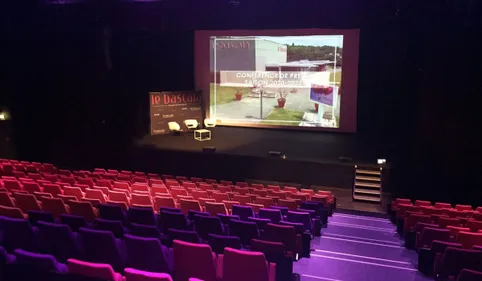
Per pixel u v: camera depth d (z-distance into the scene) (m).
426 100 14.25
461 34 13.52
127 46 18.58
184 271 5.38
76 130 17.97
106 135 18.09
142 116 19.39
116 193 9.35
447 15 12.83
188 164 16.03
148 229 6.43
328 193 12.76
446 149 14.22
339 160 14.88
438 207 11.74
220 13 14.91
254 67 19.03
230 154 15.56
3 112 17.30
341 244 8.29
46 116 17.97
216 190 11.97
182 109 18.81
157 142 17.34
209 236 6.15
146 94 19.39
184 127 19.00
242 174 15.53
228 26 15.62
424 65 14.11
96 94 17.83
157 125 18.27
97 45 17.50
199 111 19.28
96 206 8.58
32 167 13.54
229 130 19.36
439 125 14.20
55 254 5.99
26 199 8.19
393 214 11.06
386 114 17.67
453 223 8.73
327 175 14.77
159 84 19.69
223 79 19.52
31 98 17.73
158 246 5.39
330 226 9.88
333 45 17.75
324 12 13.96
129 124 18.81
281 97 18.83
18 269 3.96
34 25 16.58
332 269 6.84
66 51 17.53
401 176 14.25
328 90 18.09
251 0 14.46
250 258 5.07
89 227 6.75
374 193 14.06
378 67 17.47
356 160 15.01
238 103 19.48
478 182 14.02
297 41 18.22
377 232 9.49
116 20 15.96
